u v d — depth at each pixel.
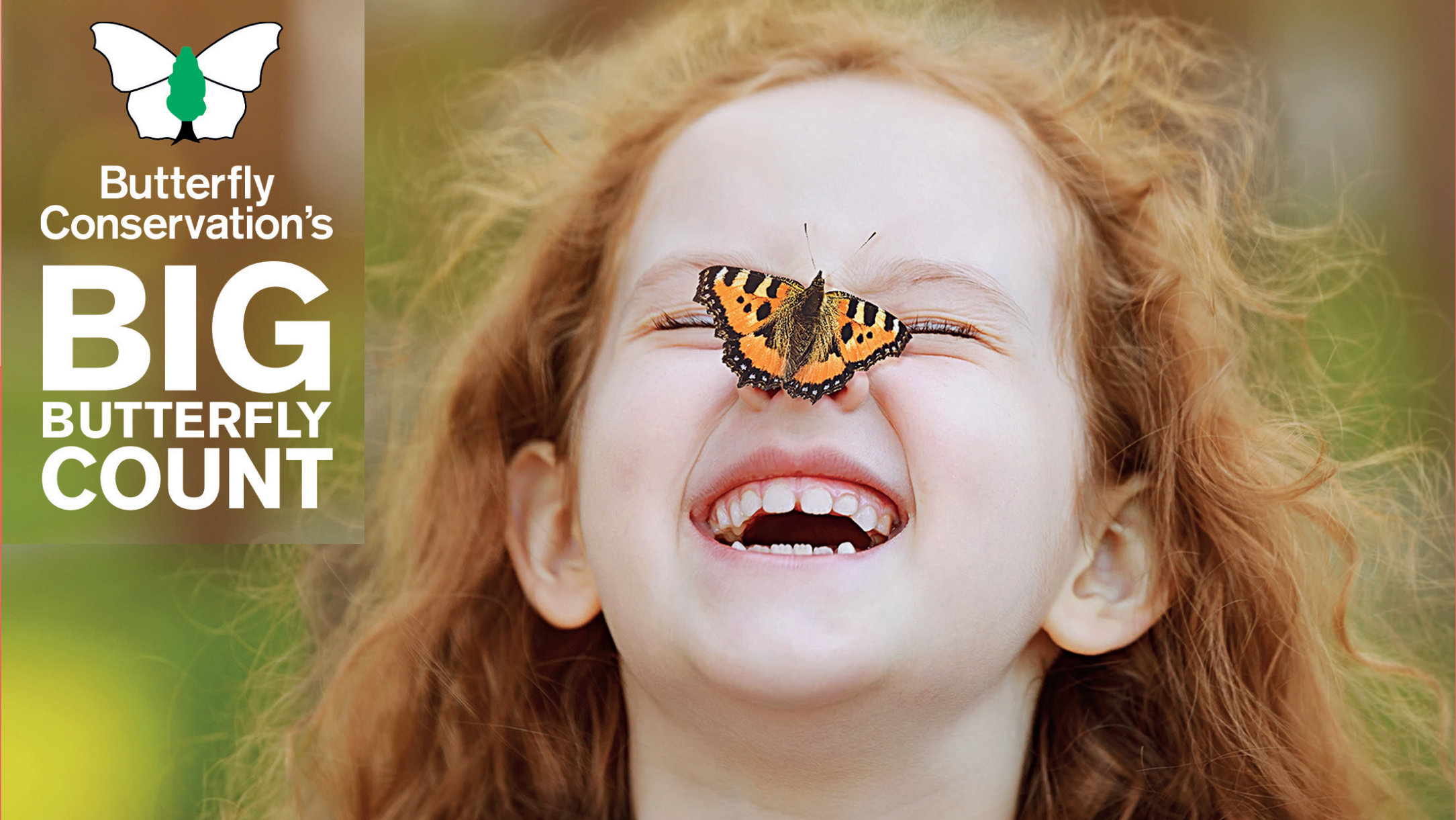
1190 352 1.28
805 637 1.17
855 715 1.19
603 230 1.26
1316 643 1.29
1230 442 1.29
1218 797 1.26
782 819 1.21
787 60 1.27
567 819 1.28
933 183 1.21
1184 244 1.28
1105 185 1.26
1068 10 1.32
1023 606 1.20
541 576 1.26
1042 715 1.24
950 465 1.18
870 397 1.19
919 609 1.18
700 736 1.21
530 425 1.28
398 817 1.30
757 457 1.18
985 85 1.25
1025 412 1.20
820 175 1.21
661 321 1.21
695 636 1.18
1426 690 1.32
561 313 1.27
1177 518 1.26
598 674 1.28
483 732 1.29
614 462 1.20
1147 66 1.33
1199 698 1.26
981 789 1.22
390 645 1.31
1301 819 1.28
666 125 1.26
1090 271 1.24
